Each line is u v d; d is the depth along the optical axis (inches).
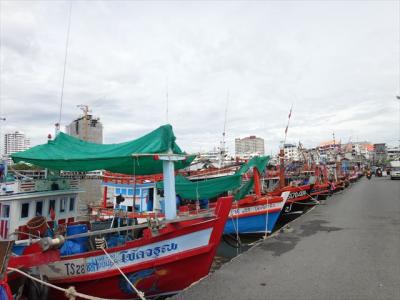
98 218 489.4
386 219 559.5
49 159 319.6
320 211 686.5
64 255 303.9
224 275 272.2
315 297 223.9
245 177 635.5
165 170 297.3
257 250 354.6
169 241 286.2
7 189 359.3
